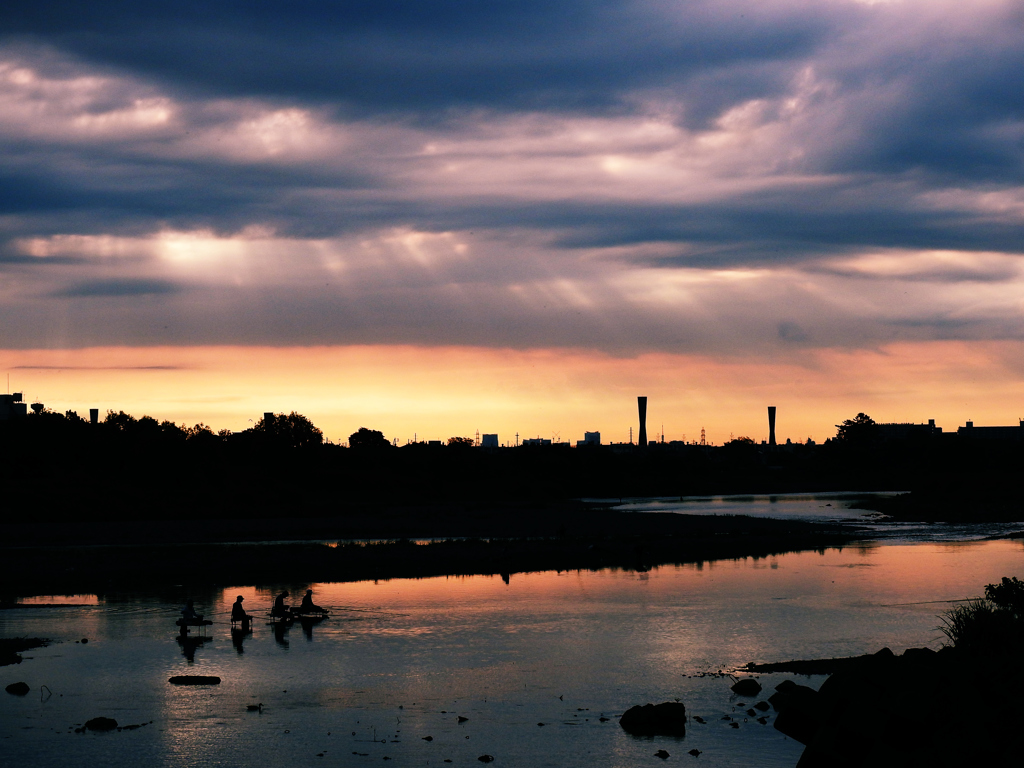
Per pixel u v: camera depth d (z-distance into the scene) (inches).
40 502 4611.2
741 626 1515.7
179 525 4266.7
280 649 1379.2
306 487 6756.9
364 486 6894.7
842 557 2637.8
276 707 1056.2
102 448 5812.0
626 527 3934.5
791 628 1488.7
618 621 1585.9
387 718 1011.3
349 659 1306.6
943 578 2105.1
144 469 5610.2
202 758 877.2
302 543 3270.2
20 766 855.1
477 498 7386.8
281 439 7091.5
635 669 1224.2
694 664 1247.5
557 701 1074.1
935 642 1349.7
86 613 1729.8
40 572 2394.2
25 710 1045.2
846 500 7052.2
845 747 438.9
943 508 5177.2
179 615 1702.8
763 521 4261.8
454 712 1034.1
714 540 3248.0
